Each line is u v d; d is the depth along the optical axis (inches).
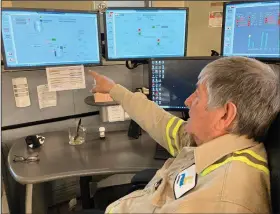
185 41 64.8
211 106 31.1
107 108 62.5
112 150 54.0
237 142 30.5
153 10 60.9
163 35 63.3
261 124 30.6
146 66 69.4
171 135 45.8
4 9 50.3
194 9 111.2
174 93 58.6
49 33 55.1
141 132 61.7
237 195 25.3
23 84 59.2
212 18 99.9
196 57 55.7
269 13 56.3
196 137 35.8
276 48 57.4
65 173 45.2
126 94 51.8
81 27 57.7
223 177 27.0
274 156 29.7
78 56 59.1
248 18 59.0
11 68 53.6
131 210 34.7
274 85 30.1
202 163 30.6
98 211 47.7
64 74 59.0
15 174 45.0
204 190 26.5
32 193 49.1
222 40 63.6
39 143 55.7
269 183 28.8
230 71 30.2
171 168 37.1
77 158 50.6
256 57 60.1
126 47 62.3
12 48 52.8
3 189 55.8
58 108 64.4
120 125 65.0
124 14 59.9
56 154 52.2
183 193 29.9
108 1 126.8
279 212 26.2
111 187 76.0
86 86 65.7
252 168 28.5
